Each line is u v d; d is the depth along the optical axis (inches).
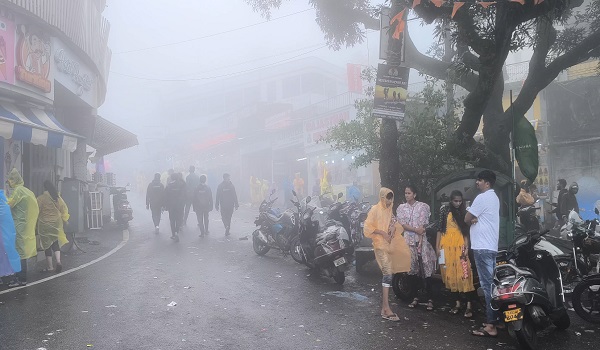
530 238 242.5
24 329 233.6
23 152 545.6
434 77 445.1
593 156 658.2
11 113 449.1
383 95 368.5
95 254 471.5
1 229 315.3
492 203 240.4
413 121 399.5
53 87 538.0
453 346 219.8
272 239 455.5
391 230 267.4
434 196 336.5
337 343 221.9
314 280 356.5
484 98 320.5
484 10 287.3
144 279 350.3
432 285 316.8
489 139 395.5
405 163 390.9
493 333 232.7
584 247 288.5
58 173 633.0
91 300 289.6
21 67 464.1
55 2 522.9
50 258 382.0
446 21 305.9
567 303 290.4
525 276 219.5
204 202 604.7
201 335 229.5
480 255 238.4
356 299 303.3
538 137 700.0
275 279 358.3
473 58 399.9
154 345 214.4
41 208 379.6
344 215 460.4
